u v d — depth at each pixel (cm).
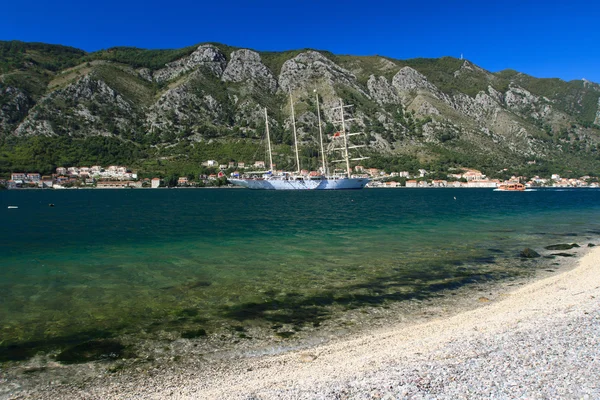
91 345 1223
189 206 8225
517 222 4788
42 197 12312
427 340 1152
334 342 1226
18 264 2430
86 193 15512
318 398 801
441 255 2672
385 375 894
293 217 5575
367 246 3042
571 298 1516
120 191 17450
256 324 1405
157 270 2253
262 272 2195
